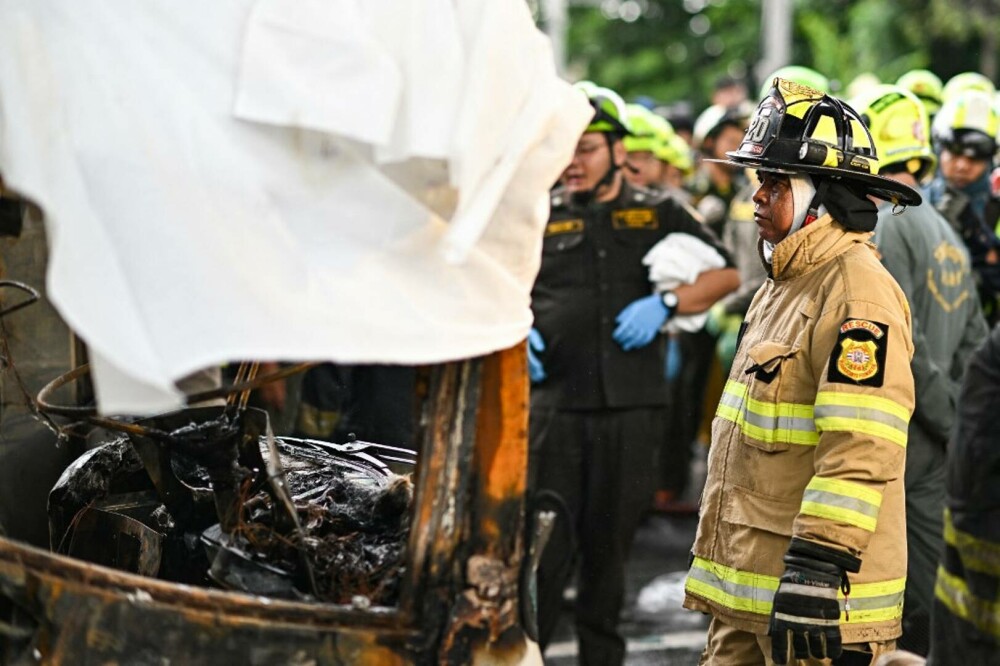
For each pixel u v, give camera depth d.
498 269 6.39
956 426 6.94
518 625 6.63
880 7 55.53
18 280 8.70
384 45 5.96
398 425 13.46
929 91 18.98
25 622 6.42
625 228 13.55
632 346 13.24
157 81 5.63
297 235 5.76
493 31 6.06
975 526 6.80
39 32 5.61
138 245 5.40
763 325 8.73
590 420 13.20
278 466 7.32
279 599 6.94
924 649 12.33
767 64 48.44
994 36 54.34
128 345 5.29
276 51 5.75
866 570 8.34
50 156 5.46
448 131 5.88
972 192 16.30
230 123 5.70
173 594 6.28
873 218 8.64
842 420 7.94
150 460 7.82
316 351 5.57
